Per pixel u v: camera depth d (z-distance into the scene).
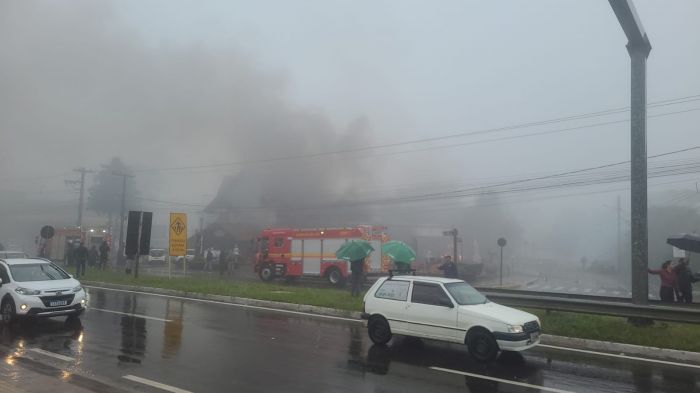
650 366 8.59
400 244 17.31
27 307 11.26
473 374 7.82
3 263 12.41
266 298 16.12
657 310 10.74
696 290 31.83
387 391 6.84
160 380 7.16
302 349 9.41
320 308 14.29
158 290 19.28
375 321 9.99
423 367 8.19
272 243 27.39
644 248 11.68
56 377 7.26
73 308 11.86
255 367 8.00
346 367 8.11
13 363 7.98
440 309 9.24
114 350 9.06
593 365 8.59
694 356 9.11
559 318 11.84
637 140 11.94
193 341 10.00
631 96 12.09
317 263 25.69
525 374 7.89
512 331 8.48
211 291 18.00
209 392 6.64
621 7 10.36
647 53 12.22
